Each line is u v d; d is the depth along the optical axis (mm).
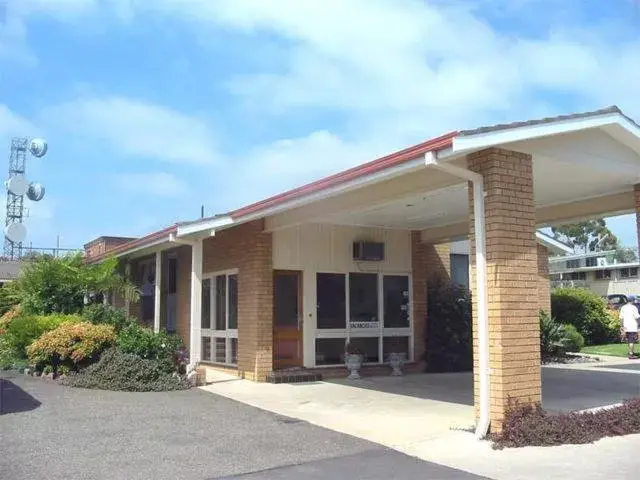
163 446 7625
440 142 7754
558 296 23625
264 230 13969
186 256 17828
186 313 17625
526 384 7977
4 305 20766
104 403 10492
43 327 14820
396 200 10547
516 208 8172
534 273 8234
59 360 13344
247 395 11703
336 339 14906
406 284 15859
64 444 7668
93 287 17188
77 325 13664
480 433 7855
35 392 11500
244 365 14148
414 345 15688
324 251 14820
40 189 31172
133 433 8305
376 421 9172
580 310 23422
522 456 7102
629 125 8992
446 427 8672
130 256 18000
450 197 11242
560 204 12320
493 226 8039
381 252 15242
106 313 15695
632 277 45875
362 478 6324
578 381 13375
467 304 16047
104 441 7836
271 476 6410
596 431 7902
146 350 13023
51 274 16984
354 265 15180
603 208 11562
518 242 8141
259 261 13945
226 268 15328
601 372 15164
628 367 16375
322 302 14766
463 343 15750
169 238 13523
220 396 11555
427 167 8188
